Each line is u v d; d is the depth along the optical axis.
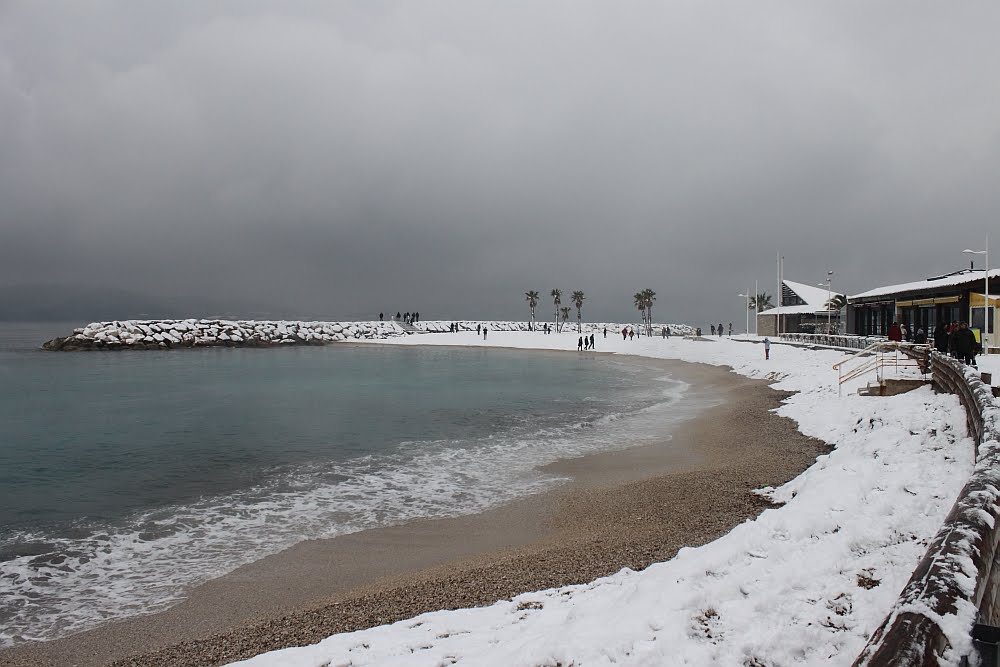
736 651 4.27
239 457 17.42
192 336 81.06
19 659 7.05
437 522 11.55
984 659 2.77
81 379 41.41
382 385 36.53
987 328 28.03
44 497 13.66
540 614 5.97
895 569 5.60
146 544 10.67
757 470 13.78
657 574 5.95
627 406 26.33
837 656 4.18
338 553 10.12
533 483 14.09
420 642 5.71
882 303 41.00
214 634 7.38
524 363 54.22
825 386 23.22
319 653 5.78
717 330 87.44
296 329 92.12
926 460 9.92
